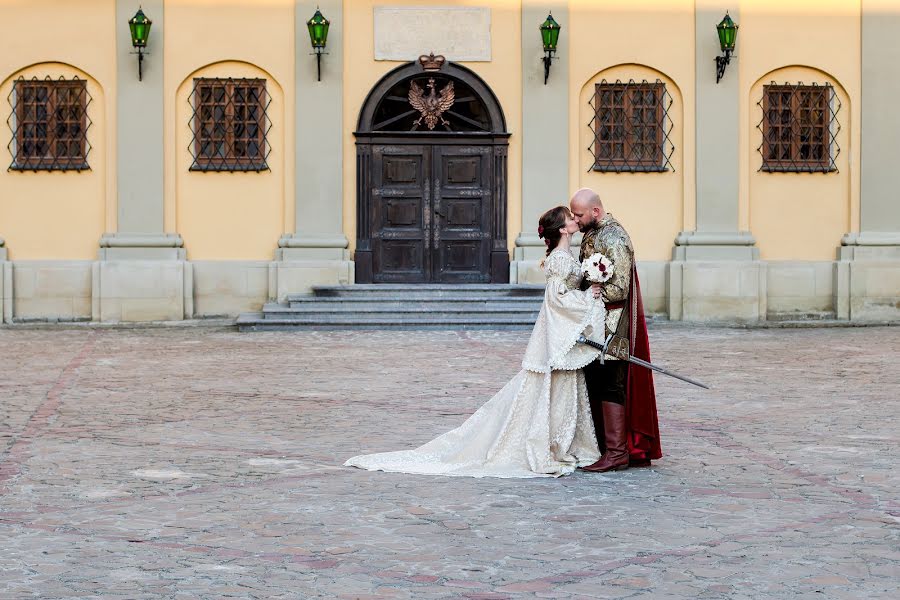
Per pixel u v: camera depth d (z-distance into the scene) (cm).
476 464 752
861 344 1633
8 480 721
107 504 656
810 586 500
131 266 1975
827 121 2061
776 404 1045
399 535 587
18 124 1991
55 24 1984
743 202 2052
